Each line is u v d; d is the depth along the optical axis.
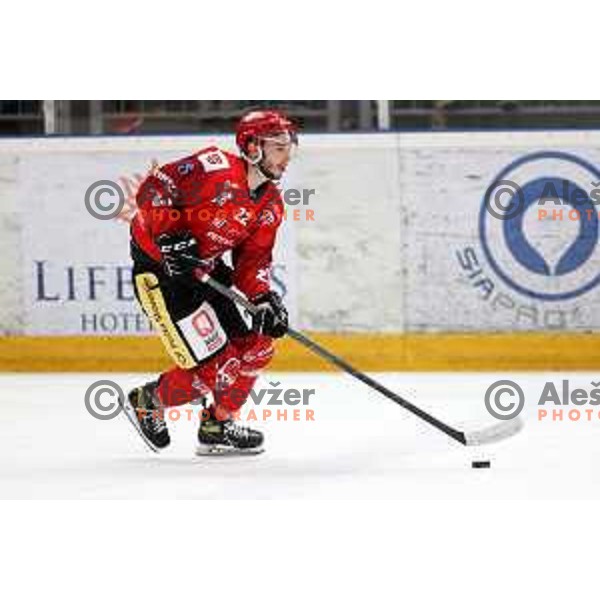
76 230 22.78
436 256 22.31
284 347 22.66
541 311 22.25
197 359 16.03
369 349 22.52
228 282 16.59
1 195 22.84
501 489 14.66
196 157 15.75
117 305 22.83
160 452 16.95
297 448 17.03
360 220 22.34
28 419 19.08
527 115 26.45
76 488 14.96
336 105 26.42
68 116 26.55
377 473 15.57
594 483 14.86
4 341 23.08
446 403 19.73
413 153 22.23
